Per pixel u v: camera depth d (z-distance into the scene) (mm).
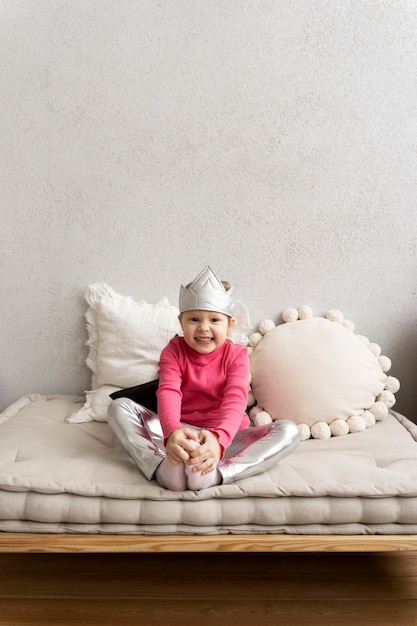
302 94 2197
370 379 2104
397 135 2221
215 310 1724
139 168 2234
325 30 2172
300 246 2273
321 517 1521
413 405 2359
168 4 2158
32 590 1655
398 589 1672
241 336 2256
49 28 2176
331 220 2260
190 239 2268
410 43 2180
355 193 2246
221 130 2211
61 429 1970
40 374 2359
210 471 1492
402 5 2162
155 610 1568
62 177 2246
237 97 2197
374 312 2314
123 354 2170
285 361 2090
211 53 2178
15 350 2348
